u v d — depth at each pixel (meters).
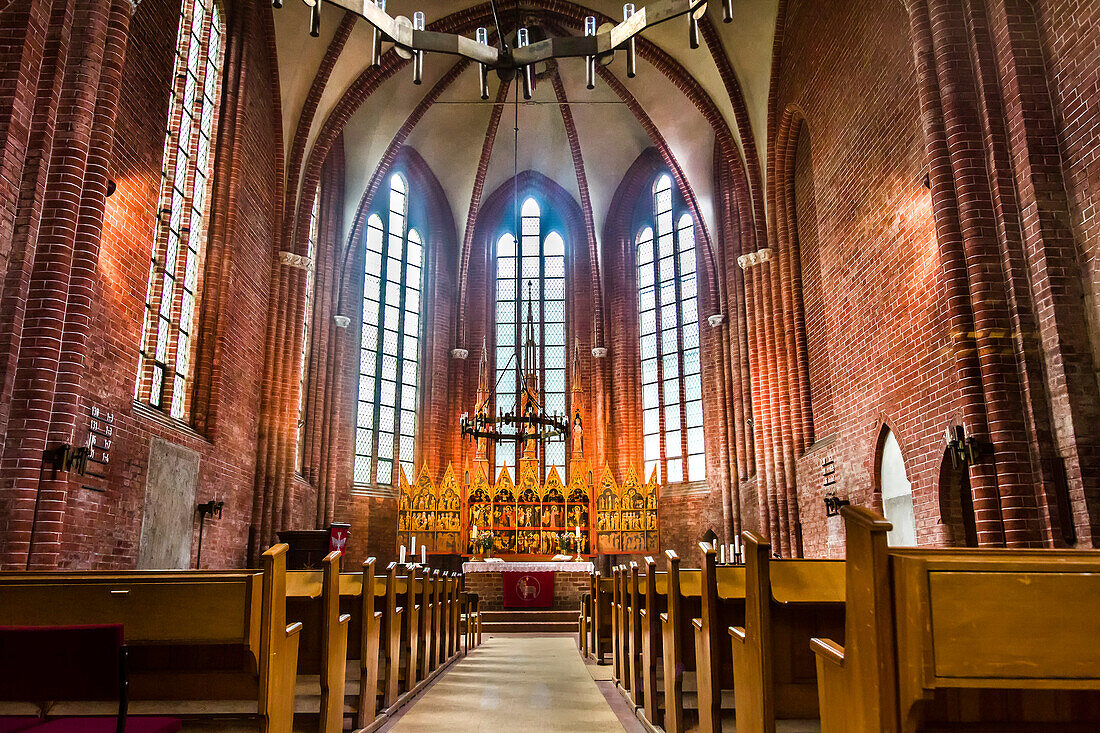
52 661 3.15
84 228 8.34
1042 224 8.55
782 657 4.44
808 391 16.50
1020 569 2.45
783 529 16.52
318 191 20.48
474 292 25.70
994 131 9.11
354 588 6.80
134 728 3.55
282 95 16.06
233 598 3.85
